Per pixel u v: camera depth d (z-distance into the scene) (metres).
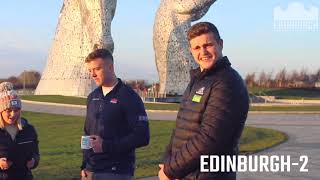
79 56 51.94
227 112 4.09
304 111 38.94
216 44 4.32
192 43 4.38
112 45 45.59
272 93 80.12
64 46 53.03
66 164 11.74
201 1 52.09
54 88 53.44
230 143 4.16
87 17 46.69
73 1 52.22
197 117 4.29
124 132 5.86
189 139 4.28
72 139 17.84
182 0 53.03
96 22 45.47
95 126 5.89
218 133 4.07
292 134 20.45
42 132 20.61
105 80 5.87
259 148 15.34
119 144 5.72
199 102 4.29
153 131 21.03
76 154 13.68
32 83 97.44
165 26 54.31
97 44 45.22
